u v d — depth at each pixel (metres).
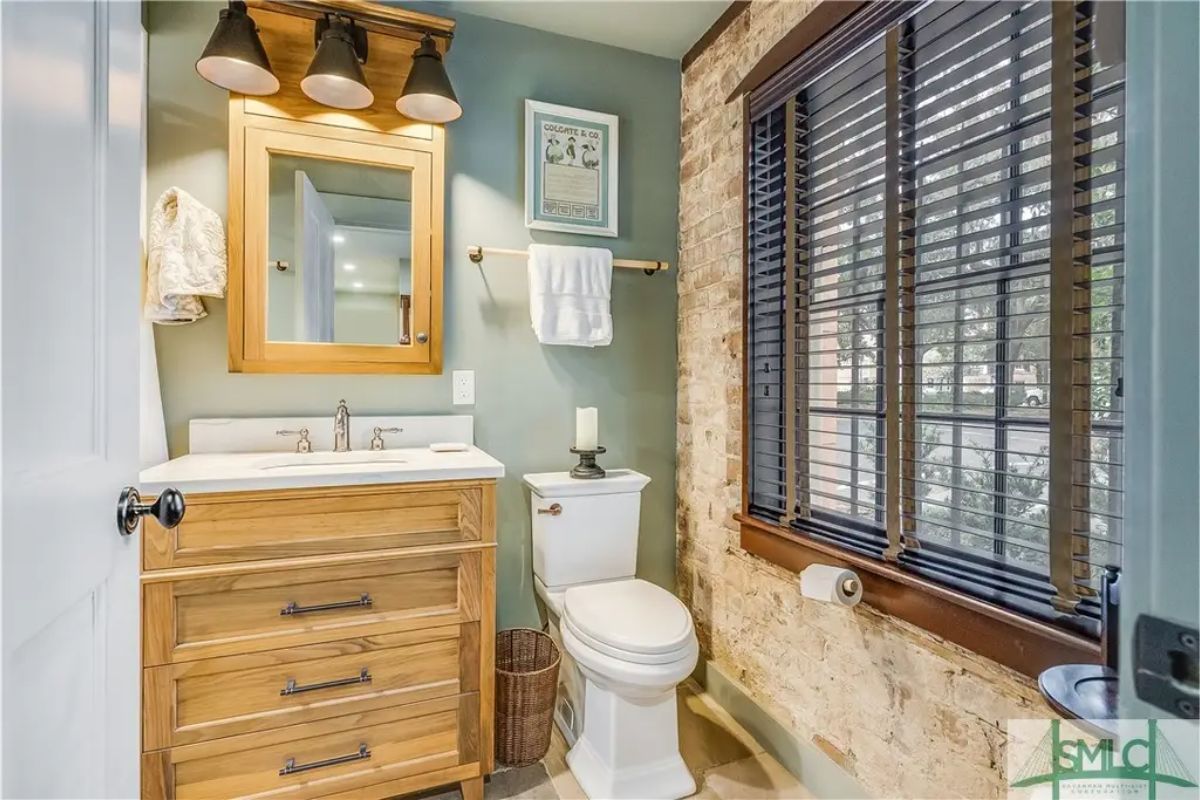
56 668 0.56
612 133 2.25
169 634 1.31
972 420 1.22
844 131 1.52
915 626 1.31
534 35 2.15
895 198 1.31
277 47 1.77
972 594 1.17
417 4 2.00
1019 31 1.08
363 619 1.46
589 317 2.09
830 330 1.60
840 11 1.45
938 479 1.30
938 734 1.26
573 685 1.84
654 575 2.36
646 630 1.55
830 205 1.57
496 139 2.10
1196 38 0.38
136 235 0.77
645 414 2.33
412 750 1.51
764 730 1.81
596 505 2.00
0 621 0.46
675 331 2.37
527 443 2.15
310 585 1.42
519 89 2.13
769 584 1.81
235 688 1.36
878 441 1.47
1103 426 0.98
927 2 1.24
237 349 1.77
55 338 0.55
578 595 1.77
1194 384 0.38
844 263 1.53
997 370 1.17
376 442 1.90
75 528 0.59
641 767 1.61
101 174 0.66
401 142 1.92
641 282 2.32
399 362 1.94
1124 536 0.42
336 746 1.44
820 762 1.58
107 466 0.67
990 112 1.14
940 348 1.28
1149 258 0.40
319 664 1.43
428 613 1.52
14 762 0.48
